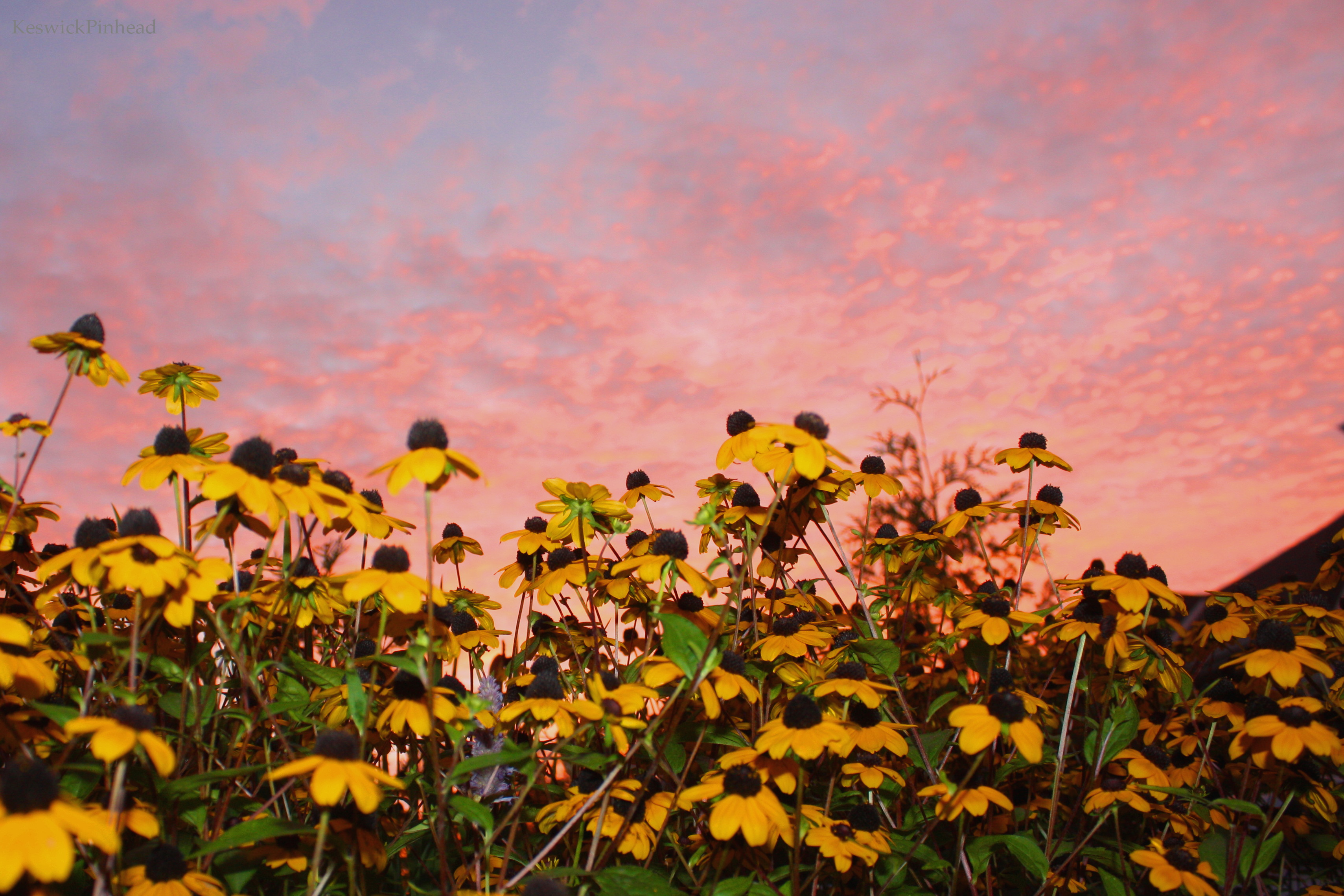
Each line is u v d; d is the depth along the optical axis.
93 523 2.39
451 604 3.35
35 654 2.38
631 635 3.67
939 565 4.04
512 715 2.32
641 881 2.10
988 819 3.18
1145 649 3.25
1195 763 3.37
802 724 2.42
